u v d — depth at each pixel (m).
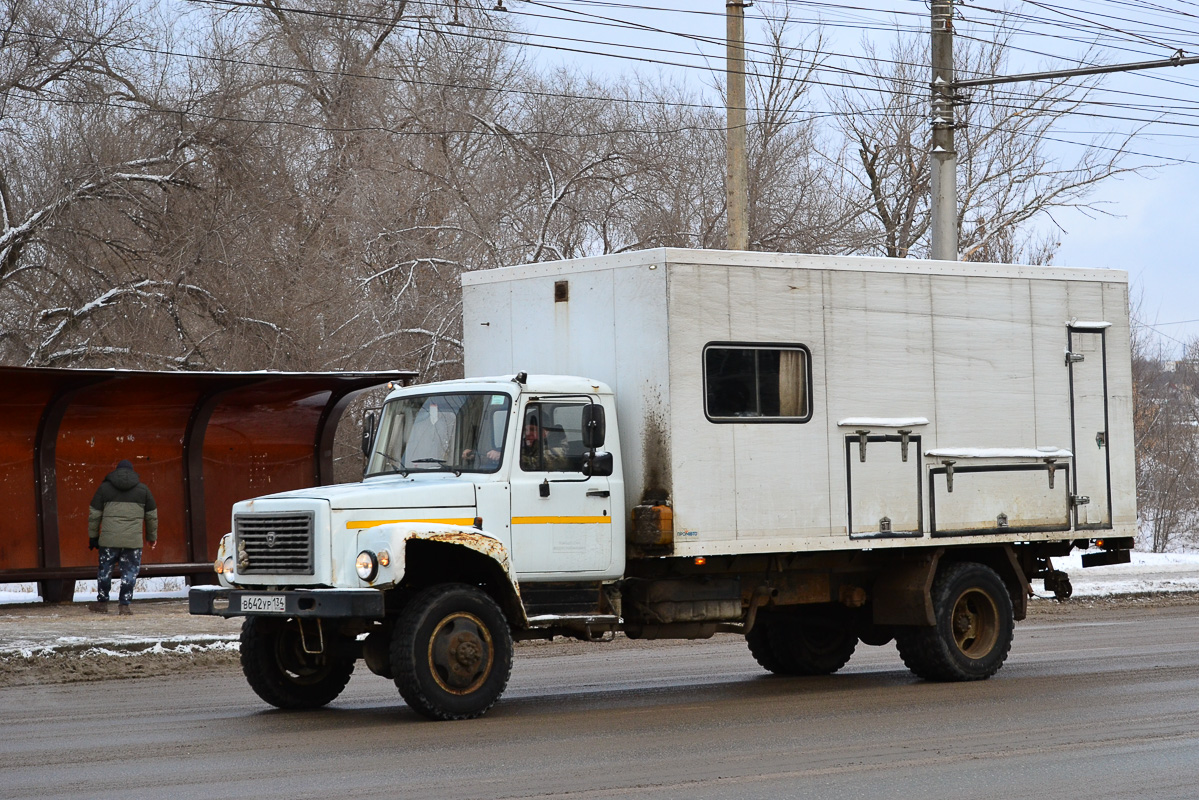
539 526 13.39
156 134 32.53
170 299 31.09
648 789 9.34
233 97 33.66
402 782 9.65
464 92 40.91
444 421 13.83
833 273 14.95
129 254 31.25
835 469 14.80
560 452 13.62
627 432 14.04
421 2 41.62
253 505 13.20
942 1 25.31
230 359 31.20
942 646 15.43
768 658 16.78
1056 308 16.64
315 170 37.12
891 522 15.13
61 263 30.62
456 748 11.05
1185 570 33.75
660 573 14.47
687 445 13.79
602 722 12.48
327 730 12.19
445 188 38.00
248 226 32.66
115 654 17.58
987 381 16.02
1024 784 9.48
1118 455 17.02
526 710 13.42
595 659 18.88
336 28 39.75
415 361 34.81
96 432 24.12
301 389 24.83
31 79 31.56
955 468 15.66
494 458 13.36
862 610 16.67
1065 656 18.14
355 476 33.84
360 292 34.56
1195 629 21.91
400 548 12.20
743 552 14.10
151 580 28.62
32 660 17.05
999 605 15.86
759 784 9.49
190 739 11.77
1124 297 17.23
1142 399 58.03
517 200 39.75
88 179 30.38
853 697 14.28
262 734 12.02
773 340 14.47
